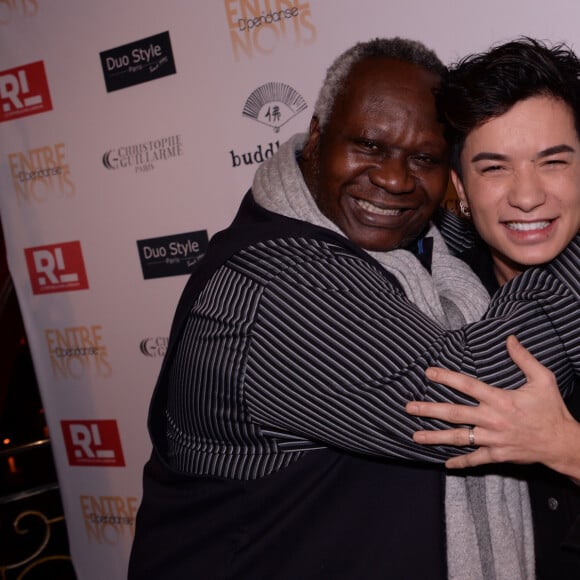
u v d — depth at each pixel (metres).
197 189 2.11
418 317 1.05
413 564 1.07
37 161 2.34
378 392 1.01
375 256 1.18
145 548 1.21
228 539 1.12
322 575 1.08
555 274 1.10
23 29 2.27
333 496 1.11
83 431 2.47
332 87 1.16
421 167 1.14
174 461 1.22
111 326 2.34
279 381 1.05
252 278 1.09
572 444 1.00
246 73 1.99
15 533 3.27
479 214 1.14
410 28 1.77
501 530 1.15
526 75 1.04
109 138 2.21
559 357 1.06
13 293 2.69
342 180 1.14
